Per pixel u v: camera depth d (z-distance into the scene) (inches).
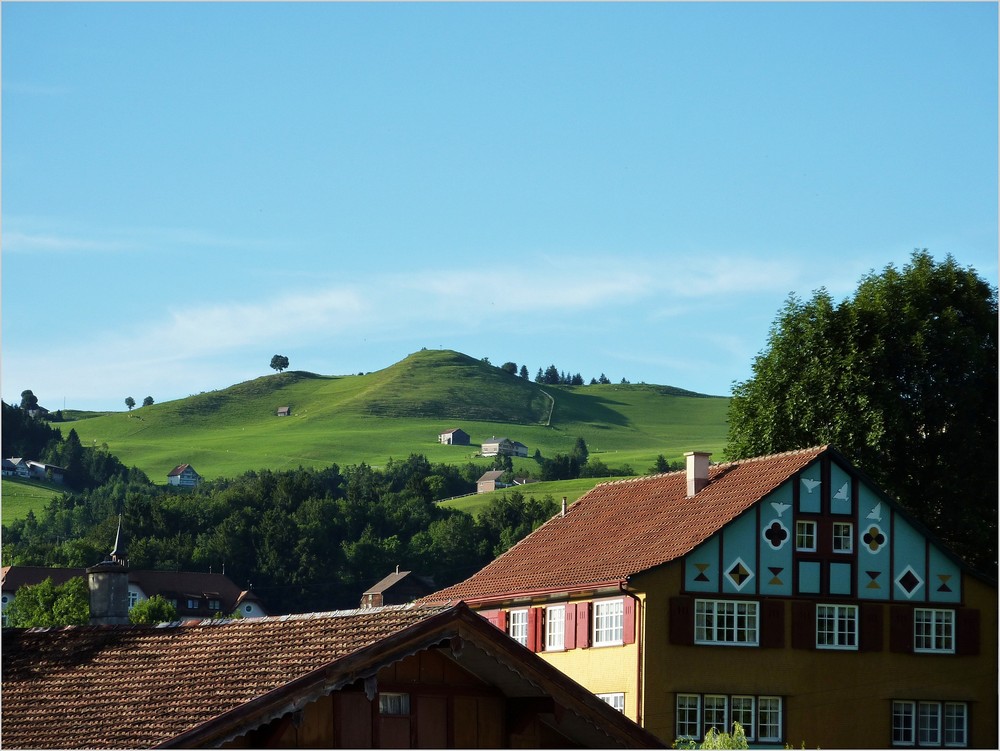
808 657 3208.7
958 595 3346.5
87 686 1740.9
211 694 1579.7
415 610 1620.3
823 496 3280.0
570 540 3693.4
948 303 4335.6
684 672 3115.2
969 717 3304.6
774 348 4439.0
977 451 4131.4
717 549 3184.1
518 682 1563.7
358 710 1512.1
